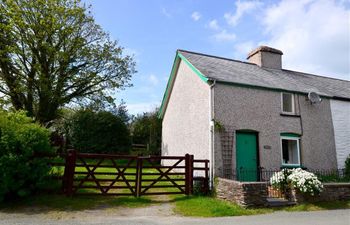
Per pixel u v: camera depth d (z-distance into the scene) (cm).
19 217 759
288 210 911
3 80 2172
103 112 2431
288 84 1532
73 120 2320
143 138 2967
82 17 2378
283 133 1400
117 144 2309
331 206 970
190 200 1025
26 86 2127
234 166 1242
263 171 1297
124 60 2592
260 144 1326
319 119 1516
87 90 2481
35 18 2200
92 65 2433
